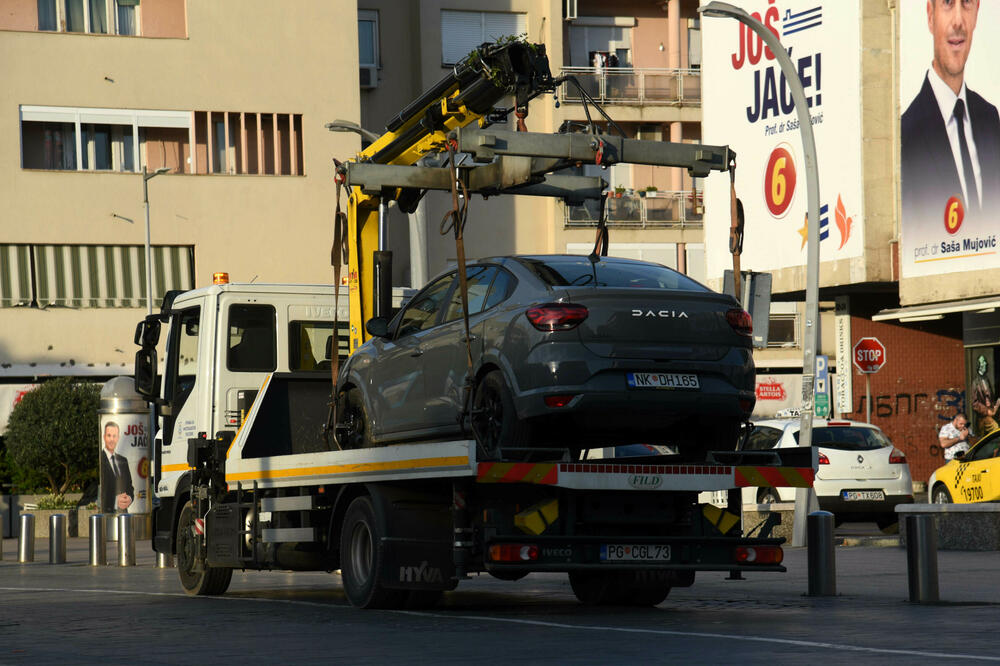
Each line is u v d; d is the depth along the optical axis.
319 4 138.25
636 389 33.59
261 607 40.41
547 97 153.62
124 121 132.88
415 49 150.12
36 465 116.88
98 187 131.88
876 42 114.00
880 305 124.25
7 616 38.94
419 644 29.59
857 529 87.50
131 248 133.12
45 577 60.47
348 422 42.28
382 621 34.81
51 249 131.12
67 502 114.06
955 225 104.38
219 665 26.70
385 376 39.97
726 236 131.62
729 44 130.50
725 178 131.75
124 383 100.69
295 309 48.84
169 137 134.75
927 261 107.25
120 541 71.19
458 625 33.53
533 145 37.03
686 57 161.12
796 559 59.62
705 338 34.56
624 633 31.16
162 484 50.16
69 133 132.12
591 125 39.16
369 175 42.19
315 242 137.88
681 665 25.25
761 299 47.19
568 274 35.47
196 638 31.98
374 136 92.56
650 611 37.78
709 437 36.00
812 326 68.06
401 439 39.28
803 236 121.19
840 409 124.62
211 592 47.06
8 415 127.00
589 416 33.72
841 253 116.12
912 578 39.06
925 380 124.44
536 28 153.62
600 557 35.25
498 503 34.94
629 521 35.91
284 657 27.81
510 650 28.17
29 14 130.62
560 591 46.56
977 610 36.53
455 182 36.03
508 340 34.47
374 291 43.50
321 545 41.03
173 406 49.81
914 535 39.03
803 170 121.19
